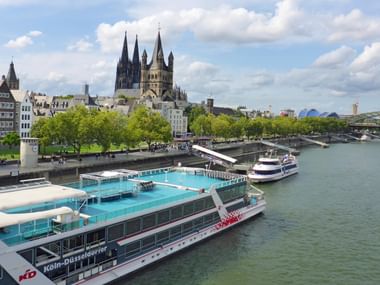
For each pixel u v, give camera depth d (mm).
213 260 38906
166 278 34469
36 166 69750
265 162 91875
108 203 38406
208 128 162625
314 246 44312
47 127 81875
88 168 74000
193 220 41688
